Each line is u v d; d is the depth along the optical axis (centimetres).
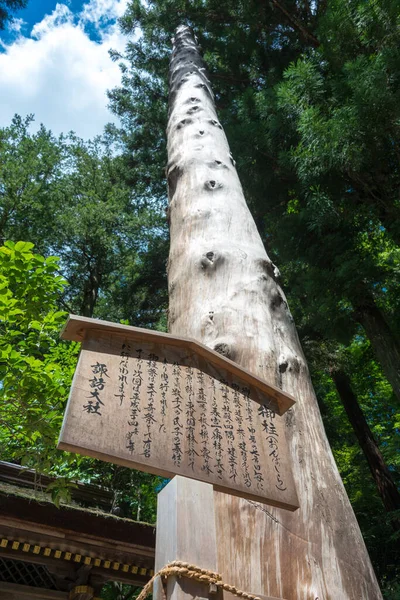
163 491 200
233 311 317
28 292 515
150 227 1861
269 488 217
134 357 227
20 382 473
